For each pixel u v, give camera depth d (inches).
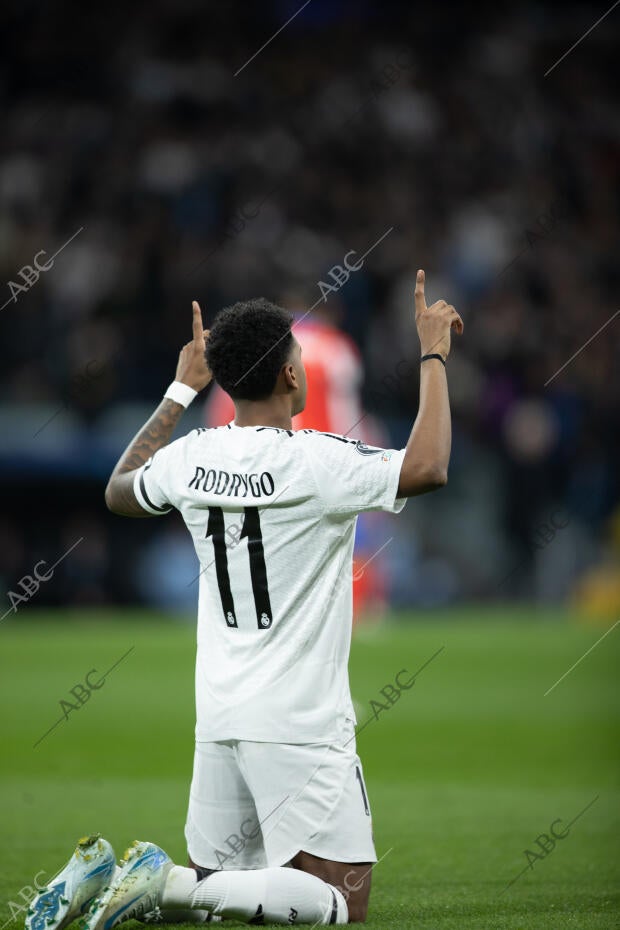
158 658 1727.4
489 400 2915.8
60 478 2596.0
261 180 3376.0
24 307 2886.3
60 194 3248.0
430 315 486.3
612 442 2930.6
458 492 2802.7
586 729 1197.7
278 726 464.1
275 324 491.5
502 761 1026.1
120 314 2920.8
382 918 489.1
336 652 478.0
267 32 3722.9
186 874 452.1
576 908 518.9
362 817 472.7
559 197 3201.3
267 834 466.3
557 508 2787.9
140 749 1083.9
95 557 2610.7
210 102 3516.2
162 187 3272.6
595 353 3120.1
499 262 3299.7
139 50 3609.7
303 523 474.3
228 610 481.1
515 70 3767.2
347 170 3486.7
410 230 3341.5
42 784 912.3
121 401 2723.9
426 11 3818.9
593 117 3745.1
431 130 3599.9
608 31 3858.3
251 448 482.9
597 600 2559.1
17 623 2363.4
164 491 501.7
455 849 674.2
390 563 2596.0
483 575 2743.6
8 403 2679.6
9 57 3506.4
